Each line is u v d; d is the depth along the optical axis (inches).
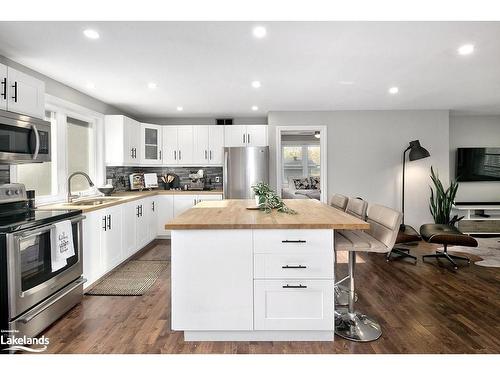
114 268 139.2
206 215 90.5
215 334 80.7
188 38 93.0
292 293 78.3
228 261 78.4
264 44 97.5
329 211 99.3
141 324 90.2
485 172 223.9
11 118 90.1
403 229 161.9
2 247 75.7
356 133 202.8
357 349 76.5
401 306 101.7
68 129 151.0
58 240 91.5
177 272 78.7
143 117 221.0
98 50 101.5
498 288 117.2
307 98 169.2
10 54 104.3
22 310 78.9
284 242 77.8
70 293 99.2
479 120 227.9
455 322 90.7
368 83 140.9
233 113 208.4
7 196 92.7
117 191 191.6
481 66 119.2
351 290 90.0
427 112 202.1
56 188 138.8
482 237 206.7
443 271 137.6
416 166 203.9
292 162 336.5
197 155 208.8
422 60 112.3
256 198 105.9
